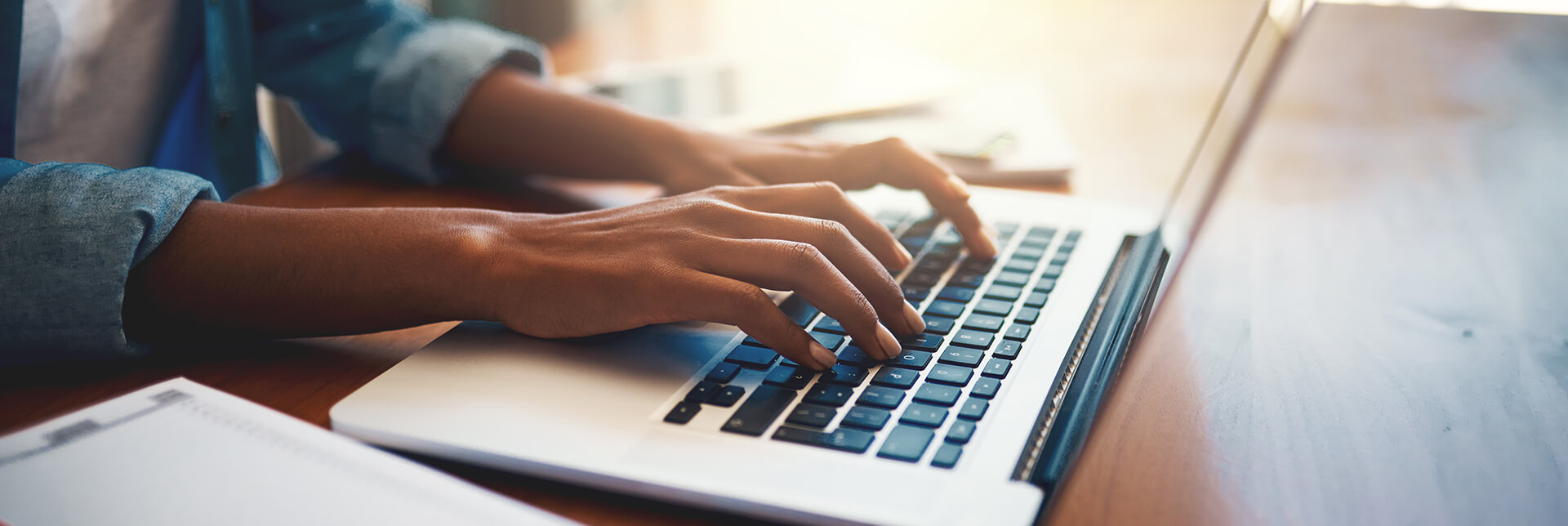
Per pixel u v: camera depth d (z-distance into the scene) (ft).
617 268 1.54
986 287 1.82
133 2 2.68
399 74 2.59
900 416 1.30
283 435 1.15
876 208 2.37
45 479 1.05
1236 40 5.36
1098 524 1.12
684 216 1.68
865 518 1.07
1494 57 4.01
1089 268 1.90
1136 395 1.44
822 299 1.52
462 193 2.52
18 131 2.52
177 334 1.57
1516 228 2.21
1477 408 1.40
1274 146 2.95
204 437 1.14
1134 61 4.87
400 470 1.08
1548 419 1.37
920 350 1.51
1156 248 2.04
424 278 1.57
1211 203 2.44
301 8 2.74
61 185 1.51
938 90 3.40
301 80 2.69
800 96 3.46
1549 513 1.15
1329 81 3.75
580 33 6.53
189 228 1.58
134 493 1.02
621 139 2.52
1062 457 1.21
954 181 2.14
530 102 2.58
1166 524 1.12
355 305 1.57
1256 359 1.57
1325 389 1.46
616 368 1.45
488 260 1.59
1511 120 3.16
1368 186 2.54
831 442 1.23
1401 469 1.24
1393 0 5.21
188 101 2.91
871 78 3.65
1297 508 1.16
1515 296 1.84
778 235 1.63
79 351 1.48
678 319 1.51
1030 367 1.44
